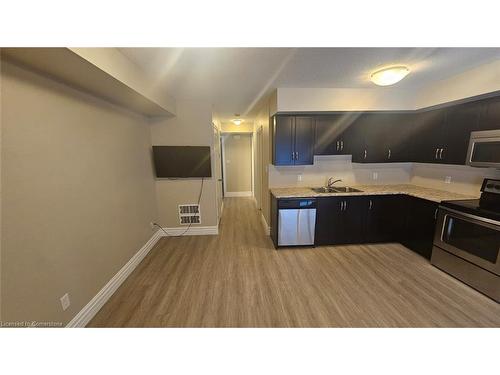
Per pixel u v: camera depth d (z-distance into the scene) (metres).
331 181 3.64
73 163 1.74
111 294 2.17
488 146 2.10
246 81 2.48
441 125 2.76
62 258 1.60
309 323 1.77
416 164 3.57
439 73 2.37
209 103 3.42
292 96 2.84
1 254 1.19
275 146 3.11
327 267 2.61
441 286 2.21
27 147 1.35
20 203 1.29
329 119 3.13
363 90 2.92
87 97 1.93
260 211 5.03
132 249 2.71
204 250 3.15
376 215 3.15
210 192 3.66
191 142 3.47
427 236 2.72
